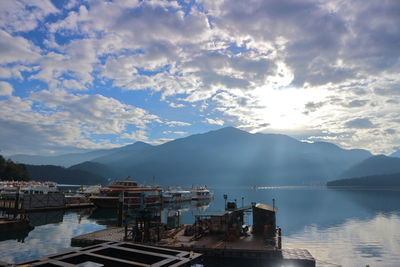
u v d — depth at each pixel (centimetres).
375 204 10750
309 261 2905
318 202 11994
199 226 3947
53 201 8375
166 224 4253
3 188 9912
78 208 9106
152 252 2725
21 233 4800
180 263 2420
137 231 3559
